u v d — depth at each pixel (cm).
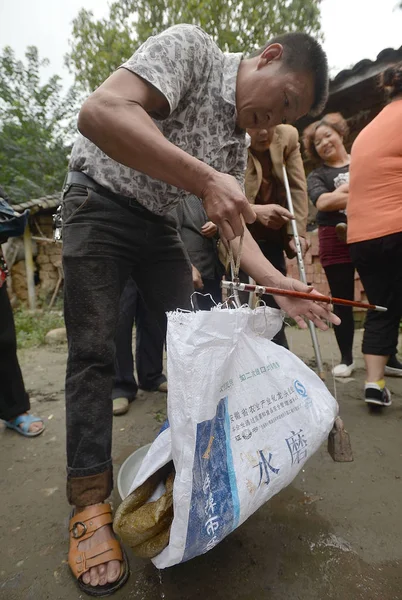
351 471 156
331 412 110
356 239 195
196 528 84
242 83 110
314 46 108
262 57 108
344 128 264
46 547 123
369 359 201
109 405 119
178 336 87
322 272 462
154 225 131
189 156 91
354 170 199
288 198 204
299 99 110
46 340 463
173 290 145
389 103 197
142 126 89
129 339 228
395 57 392
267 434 97
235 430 93
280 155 210
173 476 99
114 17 1113
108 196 117
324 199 247
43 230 841
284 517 131
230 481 88
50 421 217
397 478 151
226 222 93
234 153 127
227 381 95
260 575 108
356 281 430
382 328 198
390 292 195
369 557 114
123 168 115
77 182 117
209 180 90
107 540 109
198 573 109
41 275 831
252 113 112
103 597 103
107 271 119
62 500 147
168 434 97
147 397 244
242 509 89
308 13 1045
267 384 101
